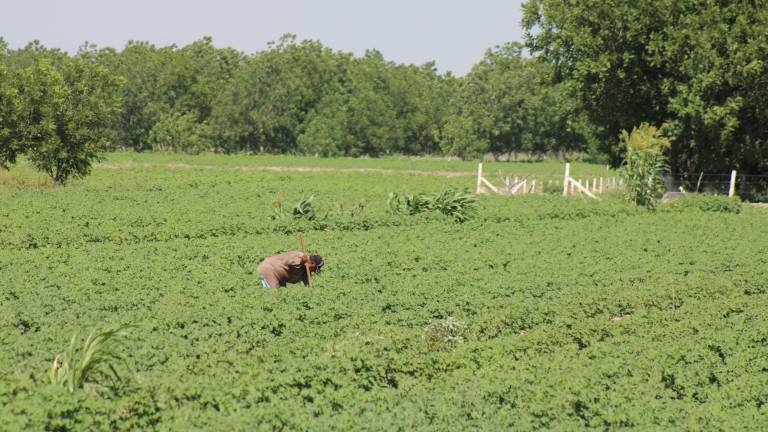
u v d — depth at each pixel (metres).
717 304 49.69
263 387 31.31
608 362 36.75
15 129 118.75
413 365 35.81
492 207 98.31
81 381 30.02
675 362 37.31
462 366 36.59
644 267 63.34
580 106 134.50
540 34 134.62
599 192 121.38
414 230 80.19
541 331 41.66
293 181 147.25
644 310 47.91
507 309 46.22
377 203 105.88
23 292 48.03
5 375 29.66
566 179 118.62
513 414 30.25
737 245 76.62
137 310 44.94
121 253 62.28
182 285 50.84
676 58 120.88
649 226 88.81
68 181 127.38
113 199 102.44
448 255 65.12
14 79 119.75
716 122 117.62
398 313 46.12
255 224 78.62
